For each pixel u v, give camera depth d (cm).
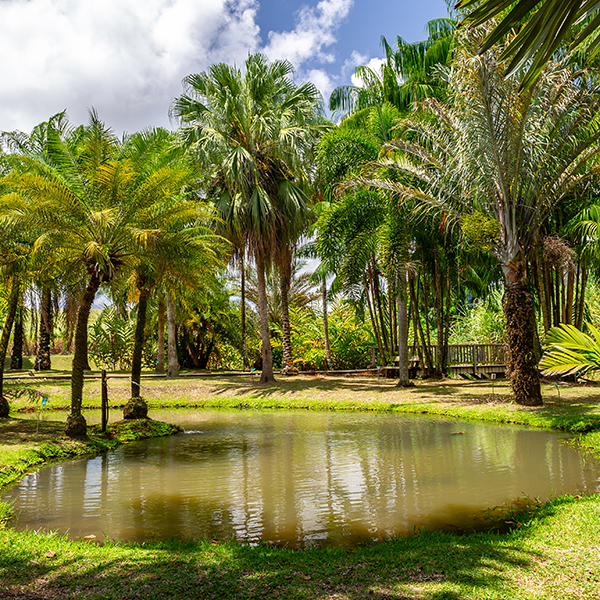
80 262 1044
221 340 3127
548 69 1045
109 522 532
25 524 530
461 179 1214
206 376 2314
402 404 1377
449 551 396
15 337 2730
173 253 1086
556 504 524
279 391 1738
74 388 1009
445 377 1930
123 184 1041
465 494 601
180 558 395
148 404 1623
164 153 1184
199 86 1988
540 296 1614
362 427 1130
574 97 1093
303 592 325
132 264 1084
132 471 777
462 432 1009
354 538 469
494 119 1070
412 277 1886
